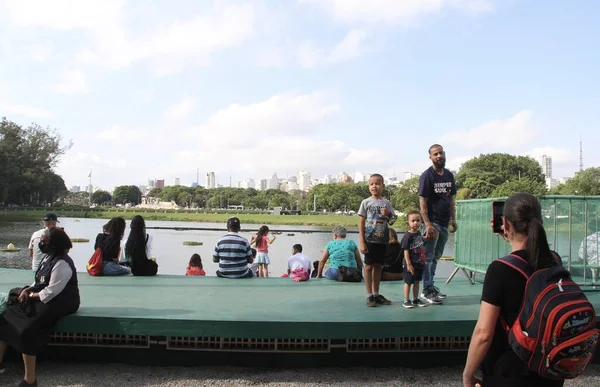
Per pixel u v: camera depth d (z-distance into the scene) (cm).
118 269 788
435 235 561
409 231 564
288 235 4834
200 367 503
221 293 639
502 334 249
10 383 461
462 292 673
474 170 9031
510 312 241
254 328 482
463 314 520
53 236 474
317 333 483
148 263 786
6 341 454
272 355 506
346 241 786
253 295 626
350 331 484
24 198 10212
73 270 480
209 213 11100
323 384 465
